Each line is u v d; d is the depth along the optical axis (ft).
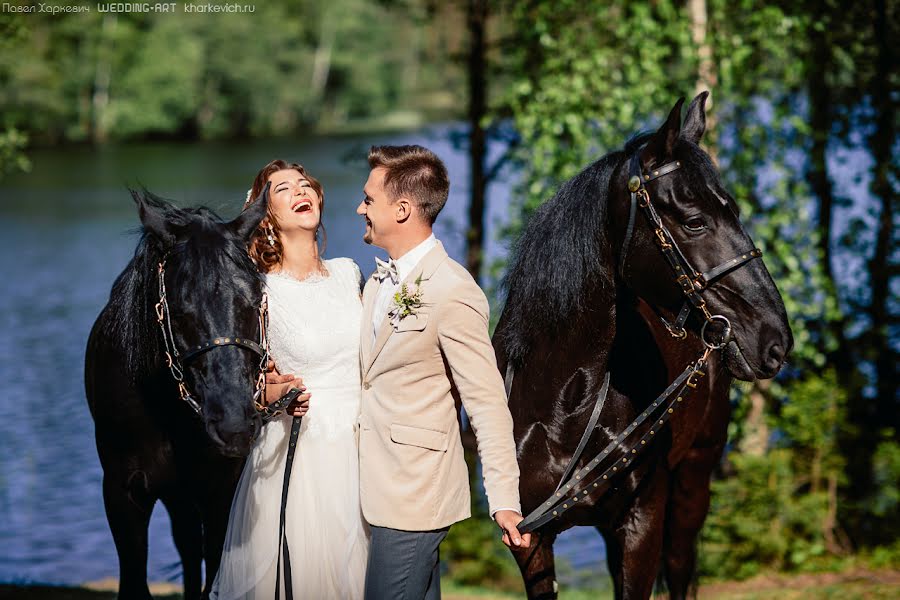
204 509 17.20
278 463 15.40
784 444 36.29
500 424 14.01
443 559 39.17
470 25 42.55
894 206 38.09
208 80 282.15
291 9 305.12
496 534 38.75
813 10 34.91
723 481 36.24
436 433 14.34
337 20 307.17
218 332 14.30
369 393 14.71
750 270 13.69
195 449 16.65
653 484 15.88
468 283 14.26
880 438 37.04
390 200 14.43
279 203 15.87
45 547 40.83
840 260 39.99
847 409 36.04
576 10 36.40
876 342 39.01
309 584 15.29
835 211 44.29
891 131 37.52
